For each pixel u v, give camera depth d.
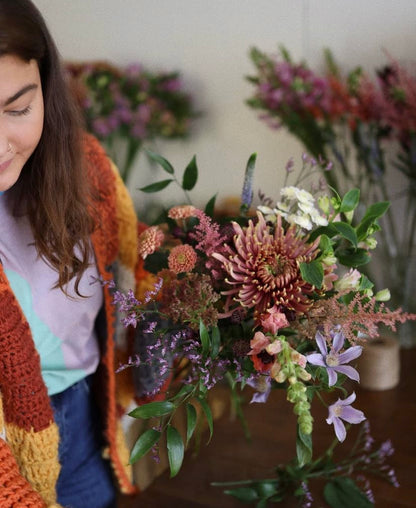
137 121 1.97
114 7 2.03
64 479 0.97
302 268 0.62
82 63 2.02
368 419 1.06
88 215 0.86
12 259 0.82
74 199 0.83
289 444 0.99
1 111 0.61
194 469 0.94
